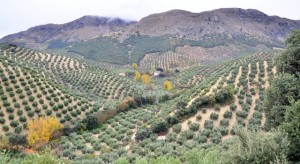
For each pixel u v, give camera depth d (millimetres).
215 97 53344
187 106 56719
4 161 26016
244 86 60906
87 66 125062
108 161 40844
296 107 20000
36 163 25469
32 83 69250
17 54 121250
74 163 38062
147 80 118562
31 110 62188
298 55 32594
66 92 73312
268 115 29500
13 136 49562
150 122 56750
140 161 26781
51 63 120625
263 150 15352
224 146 33875
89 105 72188
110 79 105375
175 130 48188
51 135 54625
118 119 66062
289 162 16938
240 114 50031
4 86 65938
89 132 59719
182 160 30031
